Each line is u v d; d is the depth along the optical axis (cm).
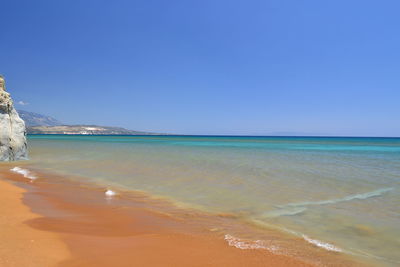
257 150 4300
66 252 563
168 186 1366
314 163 2361
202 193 1215
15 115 2631
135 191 1253
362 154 3606
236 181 1492
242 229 765
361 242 677
